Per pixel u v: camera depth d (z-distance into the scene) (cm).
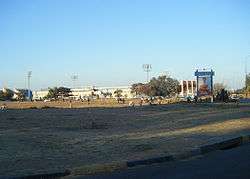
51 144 1811
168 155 1527
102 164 1332
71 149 1700
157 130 2483
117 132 2355
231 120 3112
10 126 2491
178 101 6956
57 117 3098
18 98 15788
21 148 1684
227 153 1688
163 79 14025
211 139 2005
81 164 1370
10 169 1267
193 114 3684
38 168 1290
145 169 1330
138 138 2075
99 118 3127
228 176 1130
